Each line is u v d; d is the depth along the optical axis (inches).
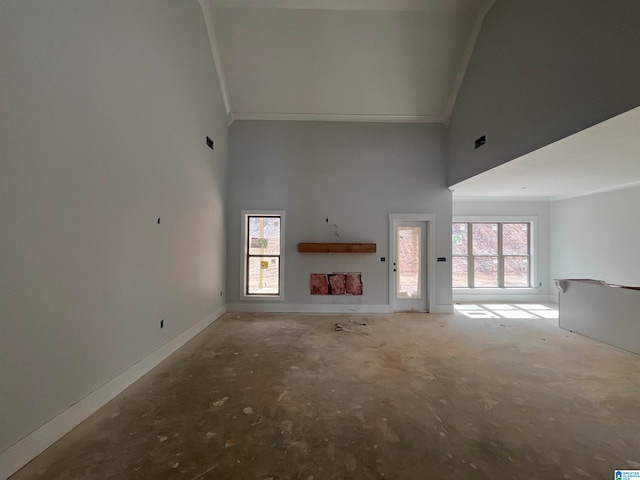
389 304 217.8
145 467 64.3
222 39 179.2
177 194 136.3
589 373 114.7
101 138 88.2
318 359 127.6
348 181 218.8
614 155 135.0
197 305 161.8
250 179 216.5
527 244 269.3
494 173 173.3
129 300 102.4
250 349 139.3
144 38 109.1
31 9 66.4
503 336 162.6
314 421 81.9
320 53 185.2
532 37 128.8
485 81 166.9
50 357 71.9
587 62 101.3
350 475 62.5
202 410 87.0
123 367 99.4
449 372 115.0
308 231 217.6
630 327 139.3
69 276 77.5
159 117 120.0
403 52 185.2
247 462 66.1
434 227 219.3
